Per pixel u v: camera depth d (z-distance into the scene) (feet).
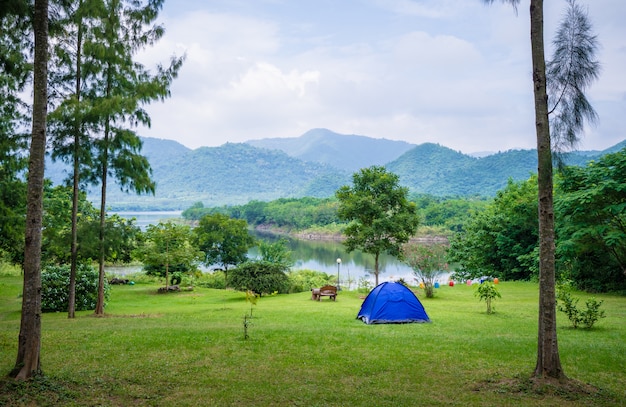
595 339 43.96
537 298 86.43
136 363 32.22
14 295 95.09
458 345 39.70
